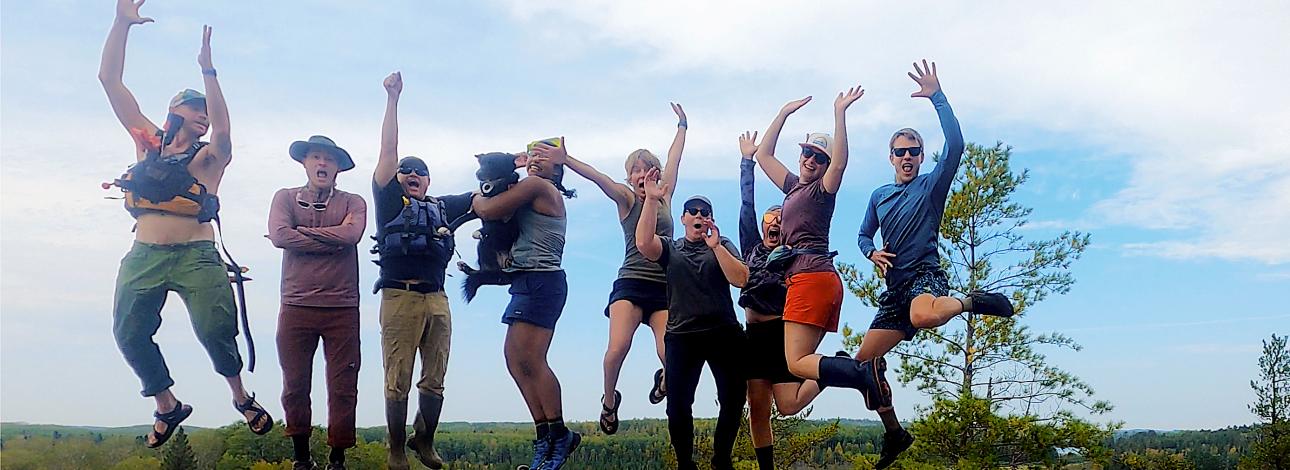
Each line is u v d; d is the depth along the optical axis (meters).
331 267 6.50
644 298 7.46
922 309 6.79
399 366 6.65
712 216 6.92
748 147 7.88
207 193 6.50
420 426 6.87
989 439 15.63
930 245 7.02
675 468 13.39
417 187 6.82
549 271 7.30
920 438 16.14
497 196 7.17
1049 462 15.67
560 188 7.55
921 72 7.15
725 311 6.84
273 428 6.79
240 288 6.61
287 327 6.44
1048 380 16.52
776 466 19.42
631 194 7.58
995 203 16.80
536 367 7.22
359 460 7.44
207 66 6.47
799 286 6.93
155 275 6.34
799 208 7.08
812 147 7.04
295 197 6.59
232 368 6.48
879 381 6.88
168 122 6.50
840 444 19.58
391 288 6.69
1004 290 17.03
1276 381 25.44
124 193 6.41
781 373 7.32
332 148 6.55
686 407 6.76
